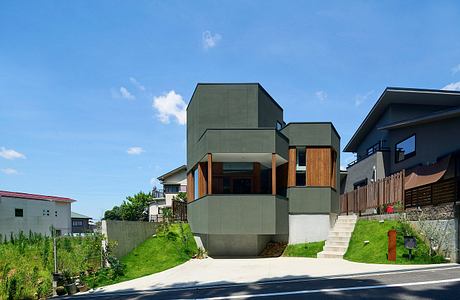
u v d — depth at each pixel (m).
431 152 18.17
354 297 7.10
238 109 17.53
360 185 26.50
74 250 13.26
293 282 9.05
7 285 10.23
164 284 10.02
